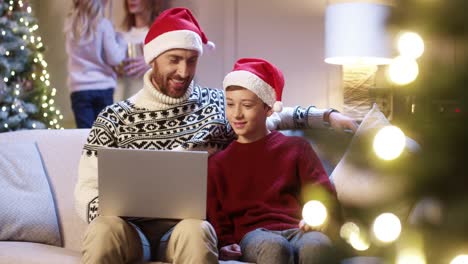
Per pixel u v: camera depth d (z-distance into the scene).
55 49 5.48
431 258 0.84
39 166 2.60
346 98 2.99
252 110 2.27
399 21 0.84
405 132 0.96
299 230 2.07
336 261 0.99
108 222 1.89
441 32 0.79
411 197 0.82
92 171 2.24
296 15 3.83
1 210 2.39
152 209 1.91
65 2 5.39
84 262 1.86
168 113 2.35
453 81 0.77
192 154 1.87
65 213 2.57
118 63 4.83
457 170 0.77
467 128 0.77
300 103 3.82
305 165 2.27
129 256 1.94
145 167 1.87
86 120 4.80
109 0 4.89
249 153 2.30
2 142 2.66
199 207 1.90
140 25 4.81
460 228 0.77
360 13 2.78
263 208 2.21
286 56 3.87
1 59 4.62
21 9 4.96
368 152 1.07
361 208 2.14
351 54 2.79
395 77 0.89
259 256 1.94
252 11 4.02
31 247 2.26
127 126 2.33
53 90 5.05
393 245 1.05
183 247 1.86
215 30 4.27
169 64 2.30
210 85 4.32
